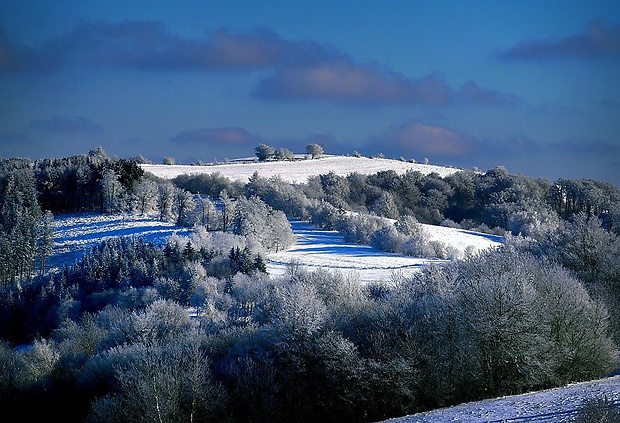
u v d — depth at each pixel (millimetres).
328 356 47062
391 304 51938
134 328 61938
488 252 70938
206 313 72125
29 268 105375
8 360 61156
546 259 60406
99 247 104812
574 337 46406
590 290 55062
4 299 85875
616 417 26453
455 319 46812
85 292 88938
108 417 45031
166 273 90312
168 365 48188
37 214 129875
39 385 56719
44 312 84875
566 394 36625
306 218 157500
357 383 45812
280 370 50062
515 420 31375
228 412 46688
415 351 46531
